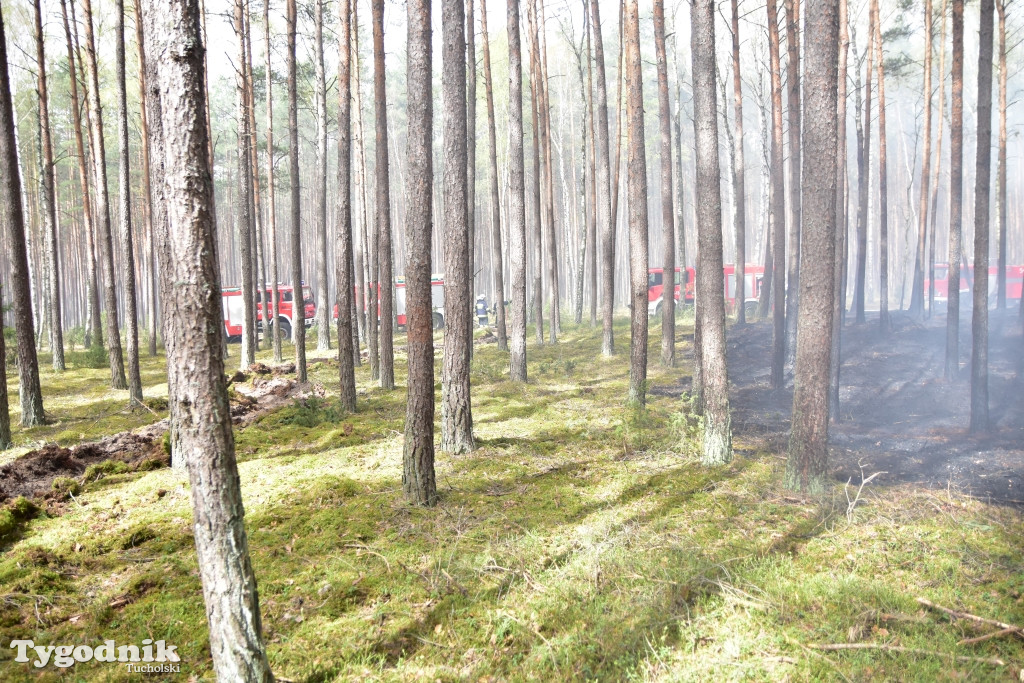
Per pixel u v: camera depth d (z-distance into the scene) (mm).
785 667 4281
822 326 7477
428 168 7457
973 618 4648
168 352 8523
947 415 11656
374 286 16594
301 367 15336
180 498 7469
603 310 18375
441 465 8758
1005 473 8117
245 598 3691
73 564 5980
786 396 13648
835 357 11797
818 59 7344
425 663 4566
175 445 8664
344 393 12469
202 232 3541
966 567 5512
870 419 11922
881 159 19312
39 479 8180
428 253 7324
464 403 9375
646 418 11094
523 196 15227
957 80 12664
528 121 35125
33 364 12016
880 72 18922
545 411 12070
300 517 6836
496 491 7801
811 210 7480
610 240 18109
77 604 5324
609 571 5641
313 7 18219
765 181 27688
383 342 14750
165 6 3453
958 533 6215
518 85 15086
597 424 11062
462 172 9070
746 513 6891
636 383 12023
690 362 17016
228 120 38250
